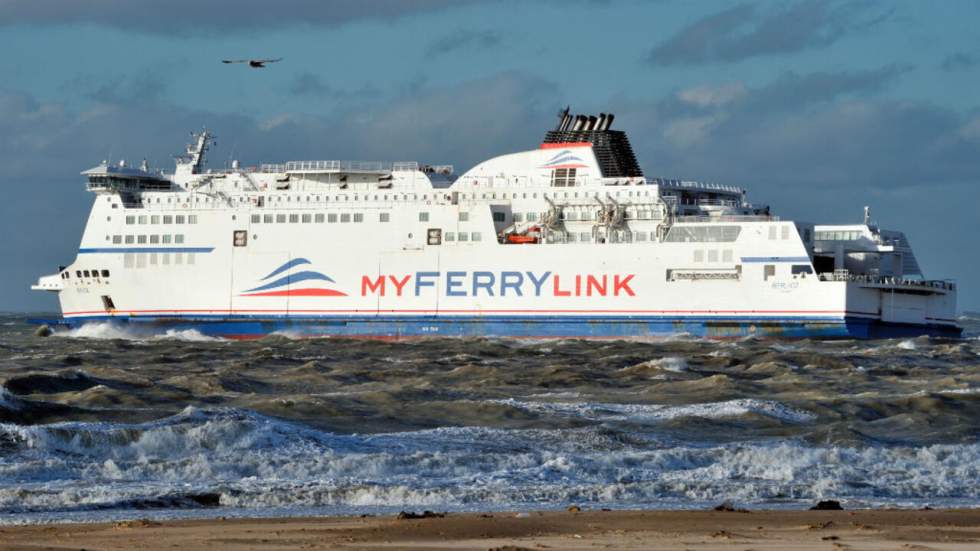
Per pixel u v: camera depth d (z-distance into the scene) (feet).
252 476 478.18
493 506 425.69
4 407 605.73
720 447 537.24
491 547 326.03
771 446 539.29
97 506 412.16
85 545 325.42
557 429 593.01
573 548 326.03
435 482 464.65
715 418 640.58
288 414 643.45
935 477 488.44
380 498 435.12
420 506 424.46
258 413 597.11
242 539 337.72
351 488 442.50
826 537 345.72
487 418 644.69
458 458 502.79
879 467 506.48
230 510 412.16
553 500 437.58
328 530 354.74
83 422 586.45
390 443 547.49
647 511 396.57
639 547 327.67
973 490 465.06
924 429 623.77
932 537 349.20
